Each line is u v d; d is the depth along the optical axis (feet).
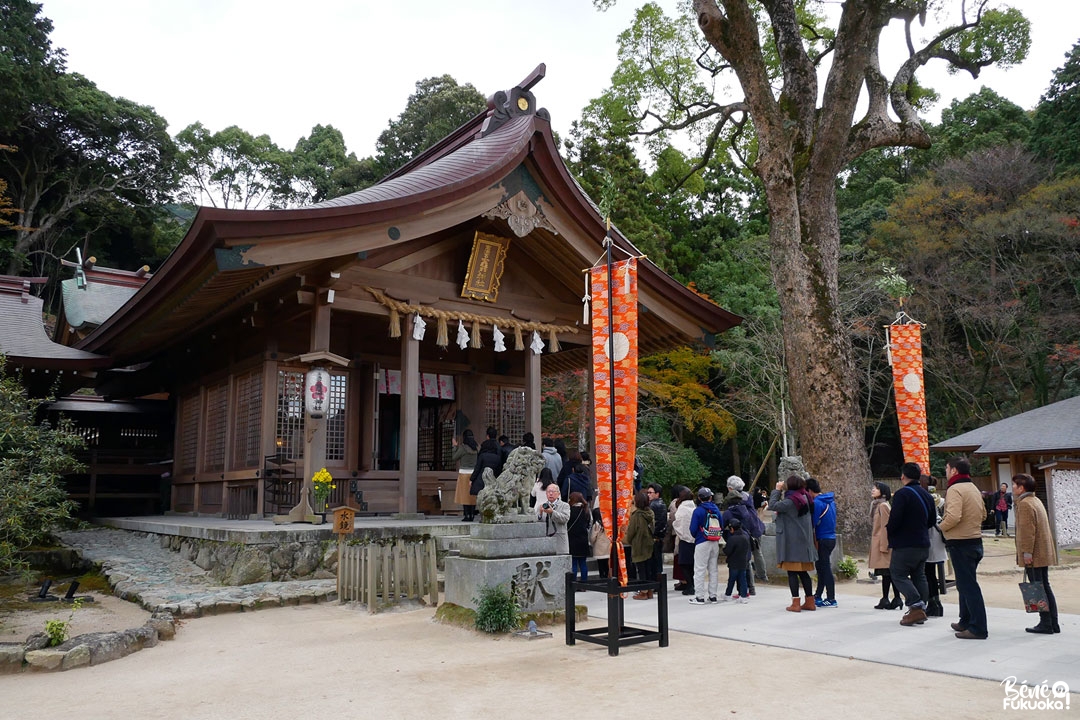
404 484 41.14
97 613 28.35
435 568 29.71
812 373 52.49
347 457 46.52
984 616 21.75
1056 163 109.40
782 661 19.31
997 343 97.96
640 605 29.40
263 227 34.91
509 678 17.83
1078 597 33.88
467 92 125.49
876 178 140.46
